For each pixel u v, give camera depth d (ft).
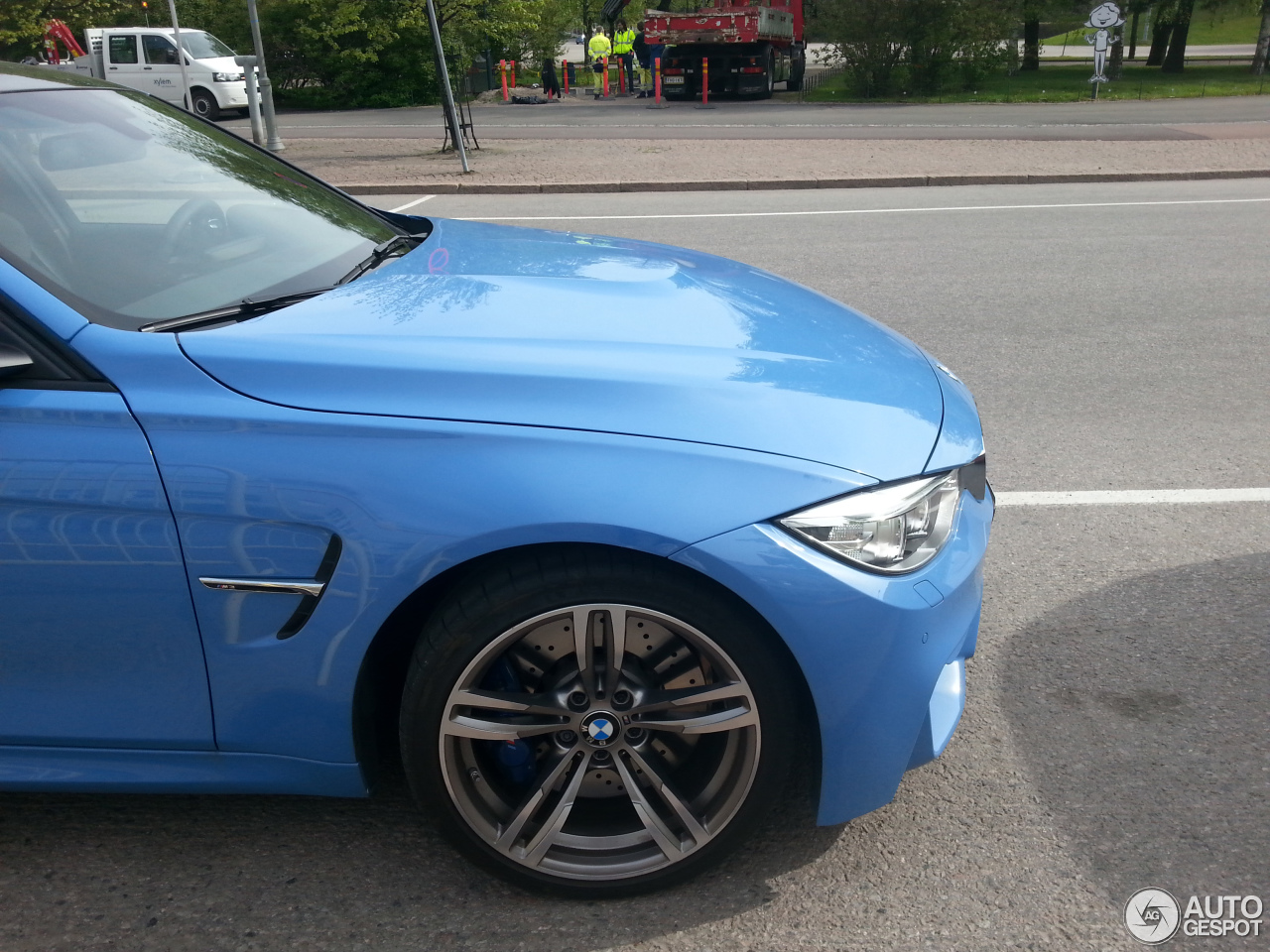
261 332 6.98
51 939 6.98
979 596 7.49
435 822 7.02
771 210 36.81
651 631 6.83
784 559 6.38
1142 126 60.80
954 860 7.62
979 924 7.04
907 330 21.57
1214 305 23.21
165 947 6.91
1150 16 127.24
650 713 6.85
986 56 86.79
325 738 6.95
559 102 92.79
